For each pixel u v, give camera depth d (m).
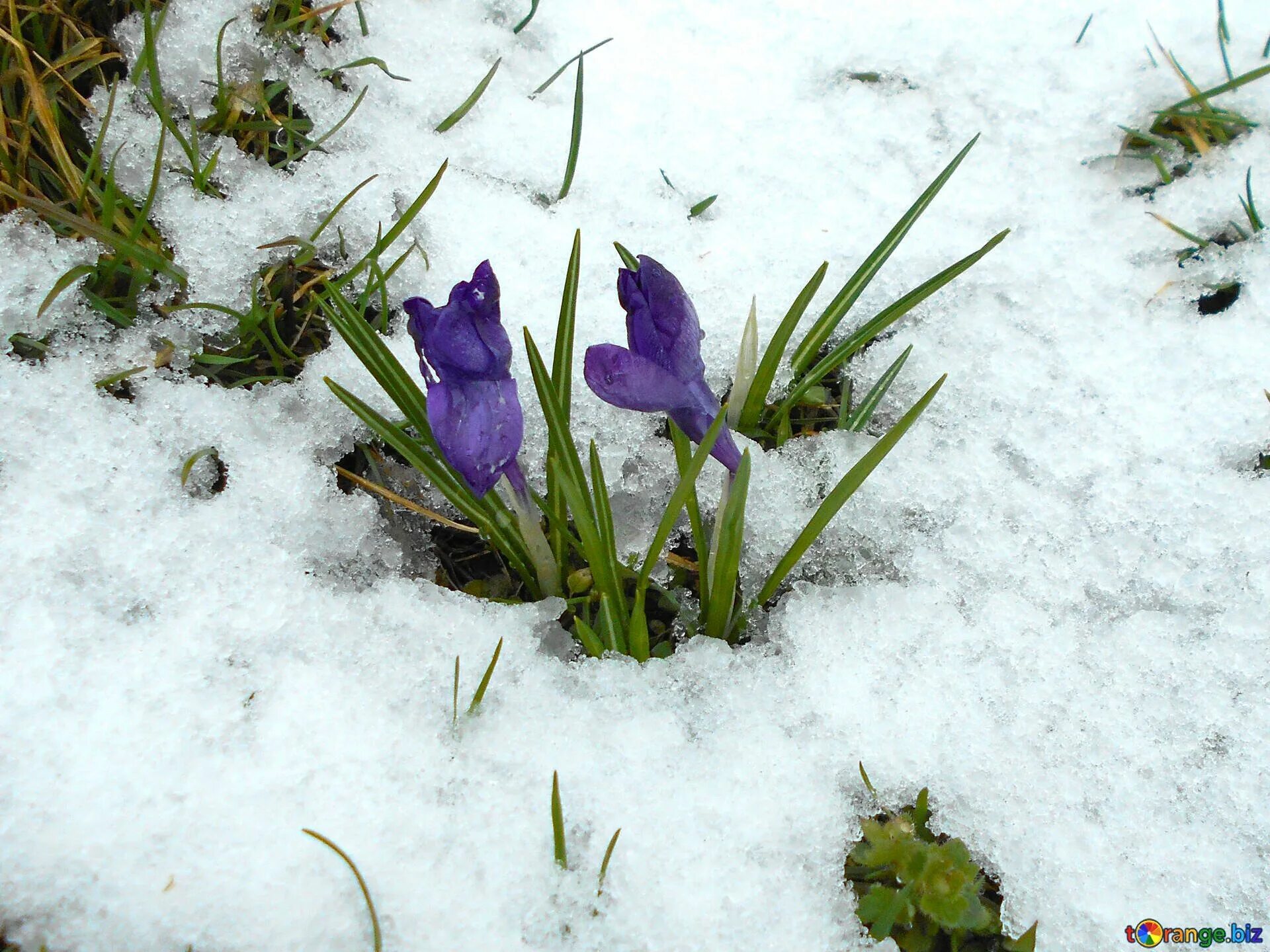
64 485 0.45
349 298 0.49
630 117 0.52
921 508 0.47
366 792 0.43
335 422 0.47
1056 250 0.51
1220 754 0.45
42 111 0.47
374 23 0.52
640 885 0.43
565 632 0.46
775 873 0.43
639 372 0.41
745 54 0.54
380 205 0.50
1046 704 0.45
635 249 0.50
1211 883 0.43
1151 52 0.53
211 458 0.47
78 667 0.43
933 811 0.44
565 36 0.54
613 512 0.47
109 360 0.47
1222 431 0.48
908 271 0.50
